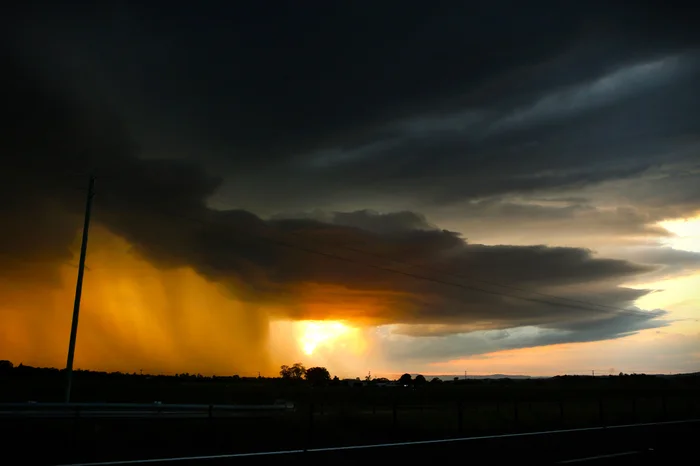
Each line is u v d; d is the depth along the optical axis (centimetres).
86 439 1847
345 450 1163
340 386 11119
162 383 7969
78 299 2989
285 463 1080
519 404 6038
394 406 2622
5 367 8925
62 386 5147
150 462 995
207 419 2495
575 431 1616
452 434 2591
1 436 1777
